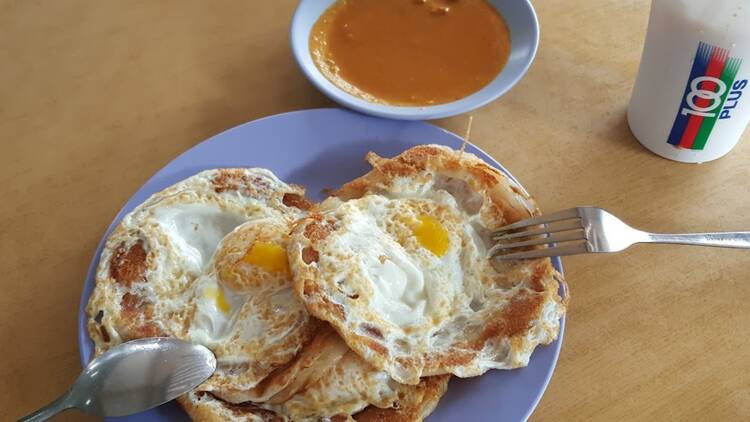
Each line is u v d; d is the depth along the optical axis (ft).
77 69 1.23
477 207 0.96
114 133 1.15
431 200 0.96
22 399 0.88
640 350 0.91
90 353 0.85
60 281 0.99
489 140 1.13
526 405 0.83
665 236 0.90
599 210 0.91
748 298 0.95
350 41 1.22
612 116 1.16
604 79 1.22
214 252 0.92
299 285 0.83
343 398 0.82
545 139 1.13
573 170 1.09
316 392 0.81
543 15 1.32
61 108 1.18
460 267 0.91
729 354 0.90
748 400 0.87
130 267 0.91
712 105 0.97
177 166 1.03
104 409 0.78
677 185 1.08
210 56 1.25
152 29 1.29
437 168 0.96
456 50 1.21
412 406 0.82
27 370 0.91
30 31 1.29
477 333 0.86
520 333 0.85
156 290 0.89
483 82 1.16
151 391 0.80
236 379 0.82
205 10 1.32
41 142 1.14
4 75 1.22
